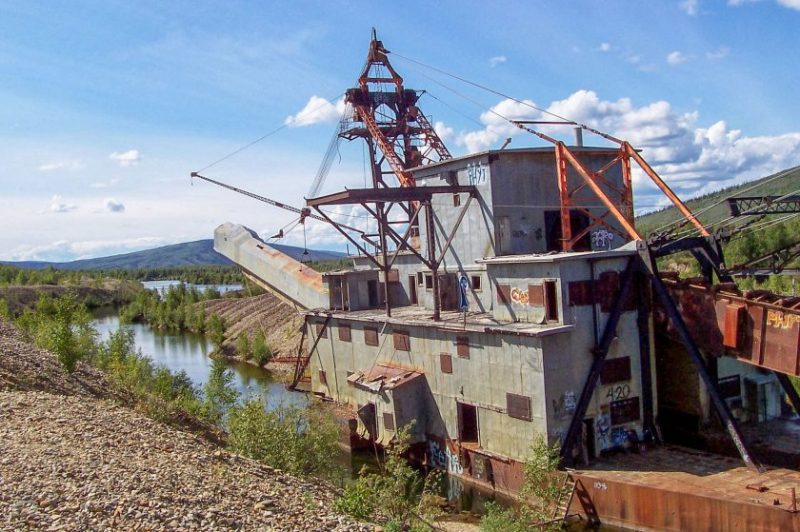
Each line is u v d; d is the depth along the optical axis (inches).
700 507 728.3
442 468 1088.8
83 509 465.1
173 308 3740.2
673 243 940.6
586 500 829.2
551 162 1221.7
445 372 1080.2
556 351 895.7
